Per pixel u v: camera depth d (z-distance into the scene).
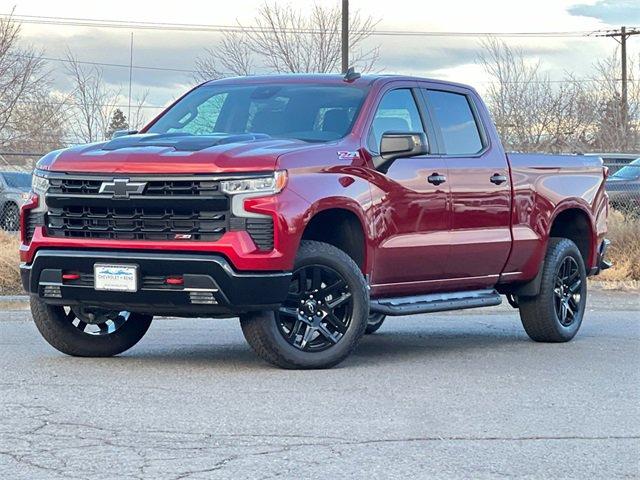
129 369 8.42
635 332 11.75
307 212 8.22
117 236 8.26
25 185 26.67
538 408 7.23
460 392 7.74
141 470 5.45
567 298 10.92
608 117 36.03
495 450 6.02
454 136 9.95
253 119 9.45
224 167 8.02
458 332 11.76
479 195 9.88
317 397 7.38
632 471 5.65
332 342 8.54
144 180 8.12
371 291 9.02
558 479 5.47
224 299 8.02
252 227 8.04
